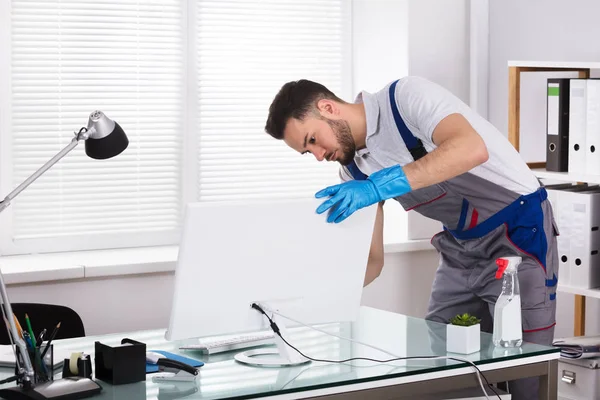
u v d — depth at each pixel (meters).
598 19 4.00
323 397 2.25
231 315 2.41
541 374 2.52
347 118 2.79
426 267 4.53
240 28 4.47
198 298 2.35
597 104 3.63
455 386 2.40
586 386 3.56
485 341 2.64
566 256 3.77
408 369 2.35
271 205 2.38
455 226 3.07
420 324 2.91
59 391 2.14
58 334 3.21
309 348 2.60
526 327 2.97
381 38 4.55
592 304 4.14
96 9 4.18
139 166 4.31
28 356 2.23
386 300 4.46
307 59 4.62
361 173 3.02
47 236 4.16
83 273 3.80
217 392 2.19
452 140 2.59
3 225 4.08
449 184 2.95
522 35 4.36
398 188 2.51
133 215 4.31
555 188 3.89
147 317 3.99
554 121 3.79
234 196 4.49
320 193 2.45
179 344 2.67
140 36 4.27
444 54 4.50
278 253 2.42
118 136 2.30
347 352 2.55
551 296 3.00
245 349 2.62
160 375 2.30
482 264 3.09
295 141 2.76
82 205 4.21
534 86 4.30
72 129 4.18
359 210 2.50
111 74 4.23
